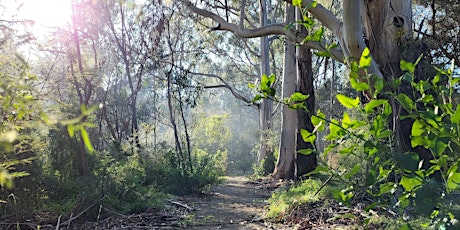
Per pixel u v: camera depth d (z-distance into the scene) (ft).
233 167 118.93
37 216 24.49
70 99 38.22
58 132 32.32
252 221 25.55
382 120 4.64
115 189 29.60
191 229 23.52
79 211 25.89
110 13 54.80
